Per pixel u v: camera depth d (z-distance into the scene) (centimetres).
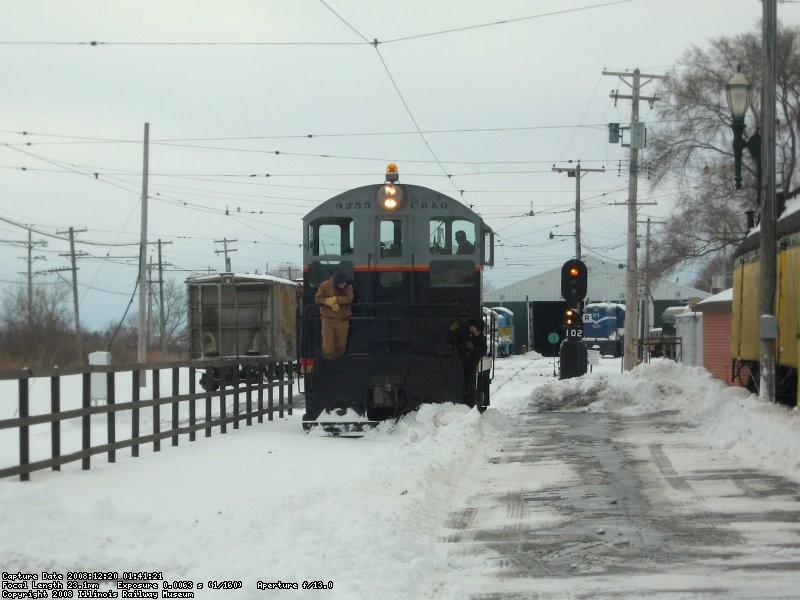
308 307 2297
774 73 2159
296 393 4103
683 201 5628
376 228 2300
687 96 5450
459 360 2255
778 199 2566
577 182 6631
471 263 2280
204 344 4331
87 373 1620
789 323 2125
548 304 4938
